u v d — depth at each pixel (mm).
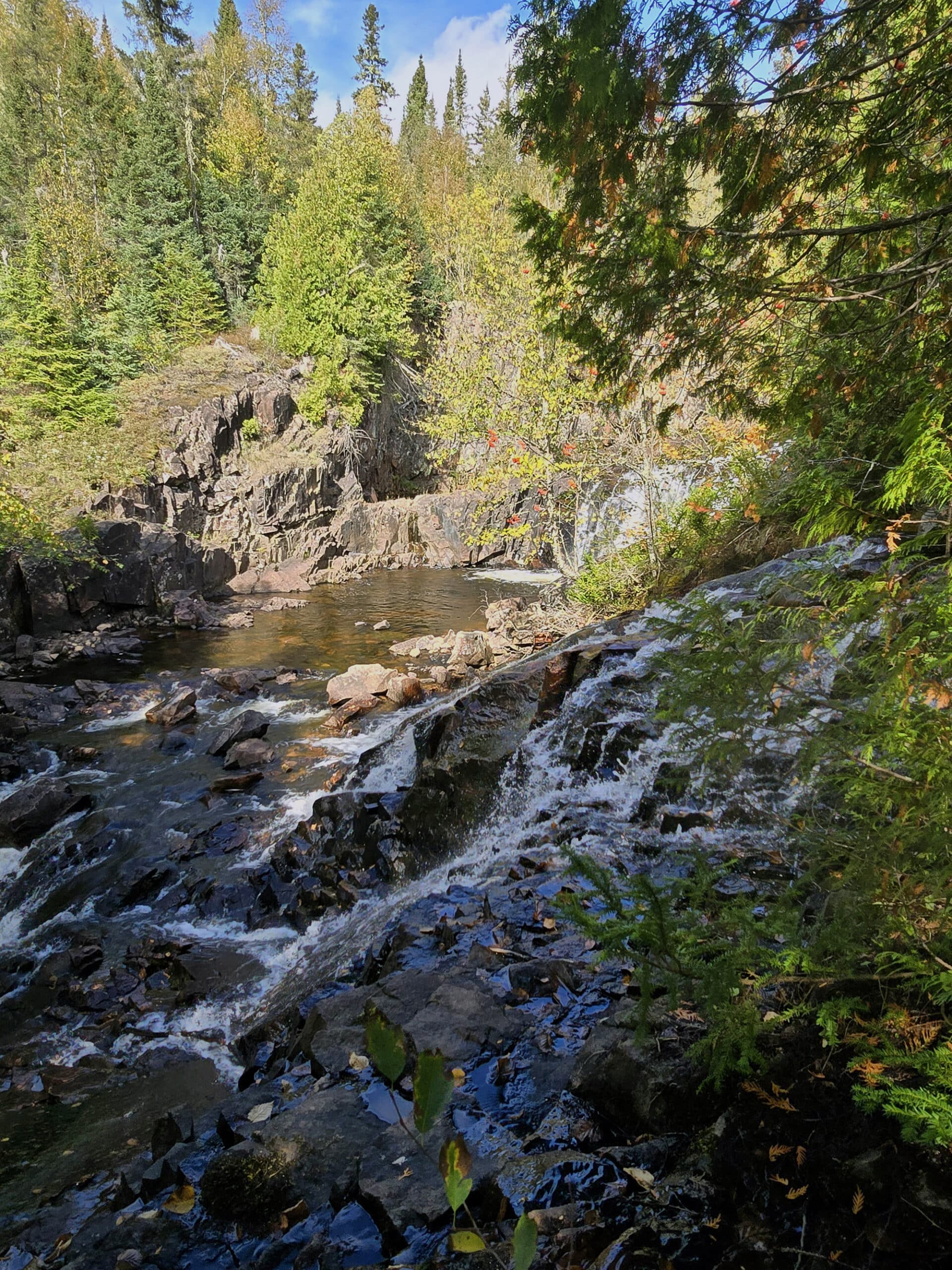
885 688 1798
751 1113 2207
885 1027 1890
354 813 7695
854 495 2189
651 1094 2605
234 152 42875
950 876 1742
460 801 6926
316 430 30672
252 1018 5531
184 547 21891
